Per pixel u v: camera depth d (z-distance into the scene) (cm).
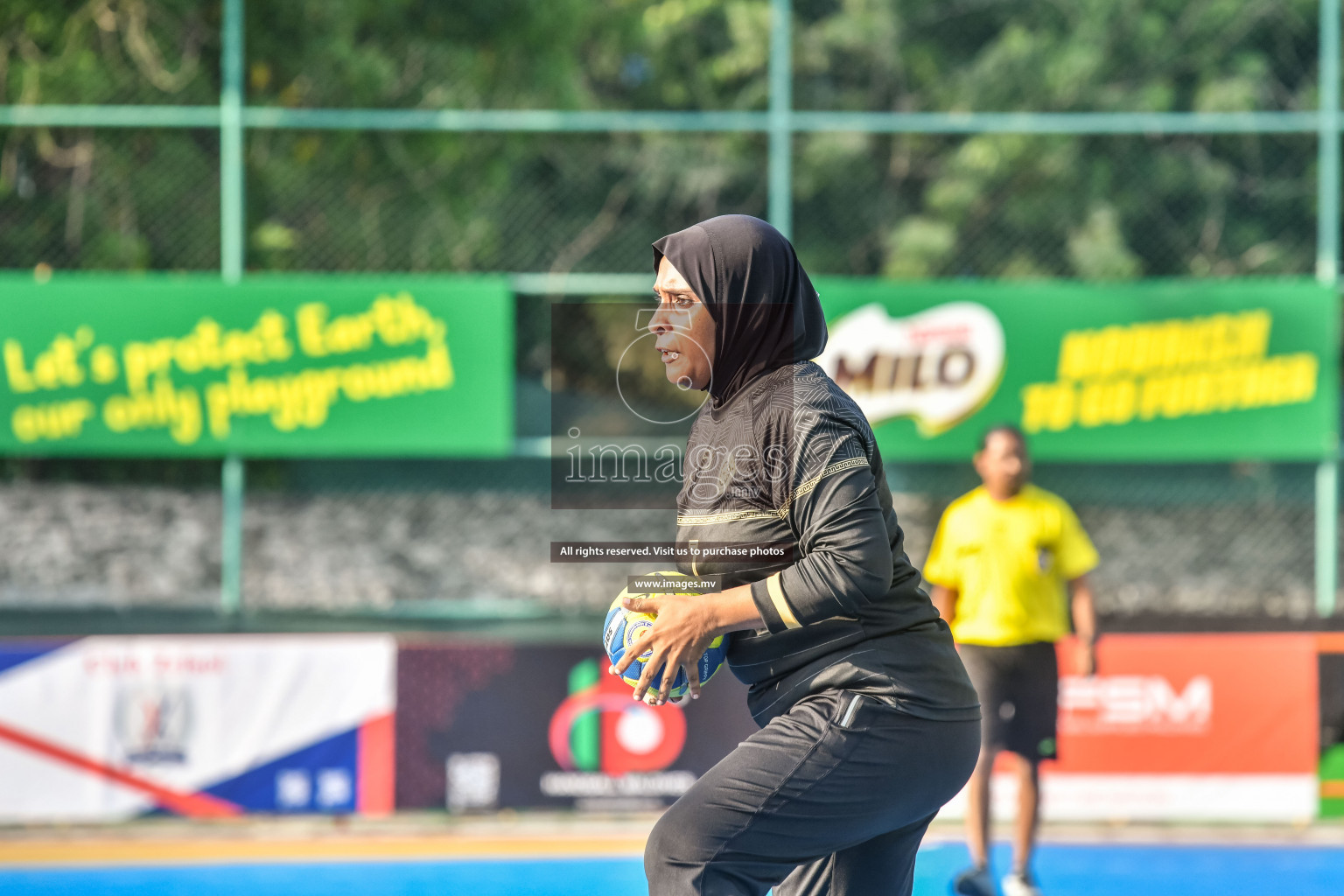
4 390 2519
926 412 2598
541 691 2303
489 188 3766
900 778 916
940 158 6041
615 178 5459
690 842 893
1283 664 2288
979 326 2595
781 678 959
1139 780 2277
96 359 2533
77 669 2253
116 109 2617
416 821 2292
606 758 2298
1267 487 4072
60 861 2072
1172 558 4166
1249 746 2281
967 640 1903
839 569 874
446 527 3512
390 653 2298
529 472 3334
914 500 3020
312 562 3441
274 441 2569
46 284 2522
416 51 3747
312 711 2284
